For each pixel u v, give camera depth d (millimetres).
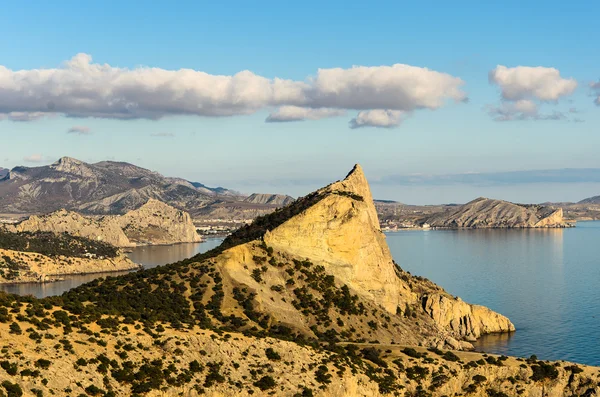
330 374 113750
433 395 129125
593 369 140375
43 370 87625
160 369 99750
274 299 166000
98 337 101000
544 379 137375
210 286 160750
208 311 150250
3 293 106500
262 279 171750
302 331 152875
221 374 104750
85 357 94812
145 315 119688
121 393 92875
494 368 137250
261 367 109562
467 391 133500
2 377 82562
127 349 101250
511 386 135500
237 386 103562
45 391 84938
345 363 120750
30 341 92875
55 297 125625
